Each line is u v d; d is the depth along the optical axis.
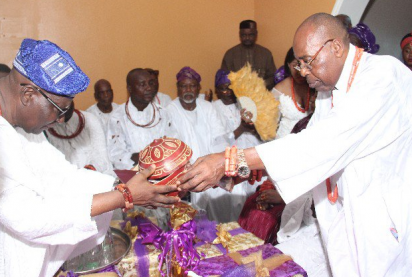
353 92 1.54
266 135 3.23
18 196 1.21
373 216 1.61
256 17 6.00
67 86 1.23
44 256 1.39
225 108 4.36
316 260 1.98
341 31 1.58
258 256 1.65
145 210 2.82
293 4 5.13
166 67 5.71
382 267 1.60
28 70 1.20
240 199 3.79
